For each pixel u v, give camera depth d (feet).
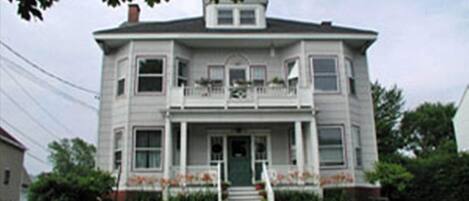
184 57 61.26
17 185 94.68
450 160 63.57
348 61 61.98
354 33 61.36
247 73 62.49
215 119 54.75
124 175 55.01
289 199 50.24
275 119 55.01
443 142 137.90
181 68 60.95
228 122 55.36
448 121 144.25
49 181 46.73
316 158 53.67
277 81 58.49
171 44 59.72
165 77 58.59
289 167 54.13
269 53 63.36
